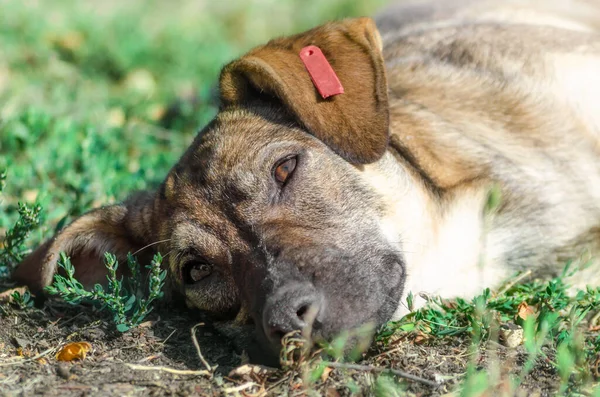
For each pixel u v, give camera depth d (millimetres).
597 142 6633
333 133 5836
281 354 4859
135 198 6488
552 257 6422
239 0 15836
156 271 5582
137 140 9336
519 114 6676
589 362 4859
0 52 11891
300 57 6020
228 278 5633
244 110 6156
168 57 12867
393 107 6695
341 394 4684
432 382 4746
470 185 6348
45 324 5879
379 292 5332
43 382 4938
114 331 5688
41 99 10453
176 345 5570
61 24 13125
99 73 12117
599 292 5895
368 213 5746
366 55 6047
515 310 5613
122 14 14484
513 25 7504
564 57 6922
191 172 5922
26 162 8258
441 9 8961
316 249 5320
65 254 6148
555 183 6445
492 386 4629
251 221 5562
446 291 6082
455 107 6750
